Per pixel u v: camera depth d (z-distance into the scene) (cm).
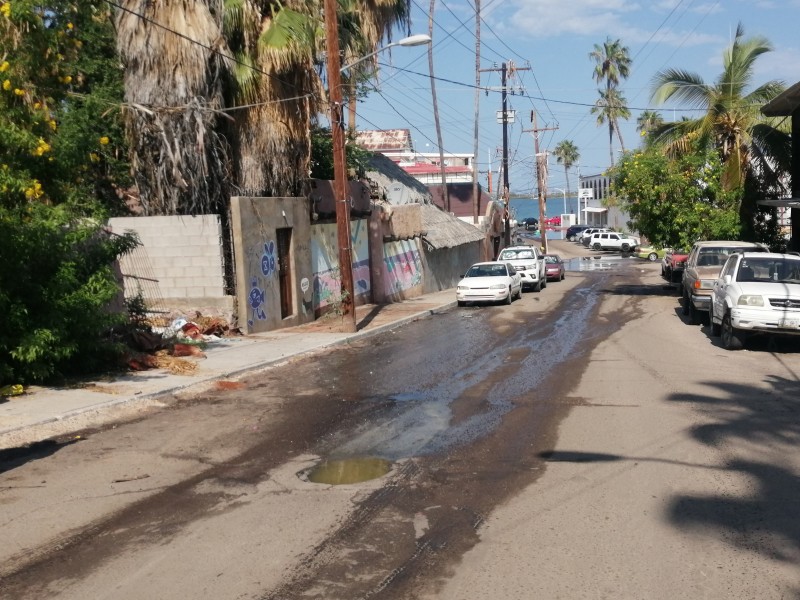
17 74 1216
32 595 507
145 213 1995
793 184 2817
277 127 2002
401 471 774
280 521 634
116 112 1969
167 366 1404
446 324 2269
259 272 2014
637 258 6938
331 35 1941
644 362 1440
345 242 2011
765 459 789
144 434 960
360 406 1109
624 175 3038
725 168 2967
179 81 1816
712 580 509
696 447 837
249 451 869
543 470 763
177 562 555
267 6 1975
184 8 1792
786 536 582
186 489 730
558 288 3744
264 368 1490
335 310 2425
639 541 576
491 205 5306
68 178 1349
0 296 1101
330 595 497
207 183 1931
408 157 6506
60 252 1212
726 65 3052
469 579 516
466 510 651
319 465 805
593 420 975
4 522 648
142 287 1942
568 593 493
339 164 1994
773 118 3044
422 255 3609
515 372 1368
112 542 598
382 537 594
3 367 1148
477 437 906
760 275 1639
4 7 1154
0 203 1166
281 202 2131
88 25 2039
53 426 997
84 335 1272
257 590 507
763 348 1611
